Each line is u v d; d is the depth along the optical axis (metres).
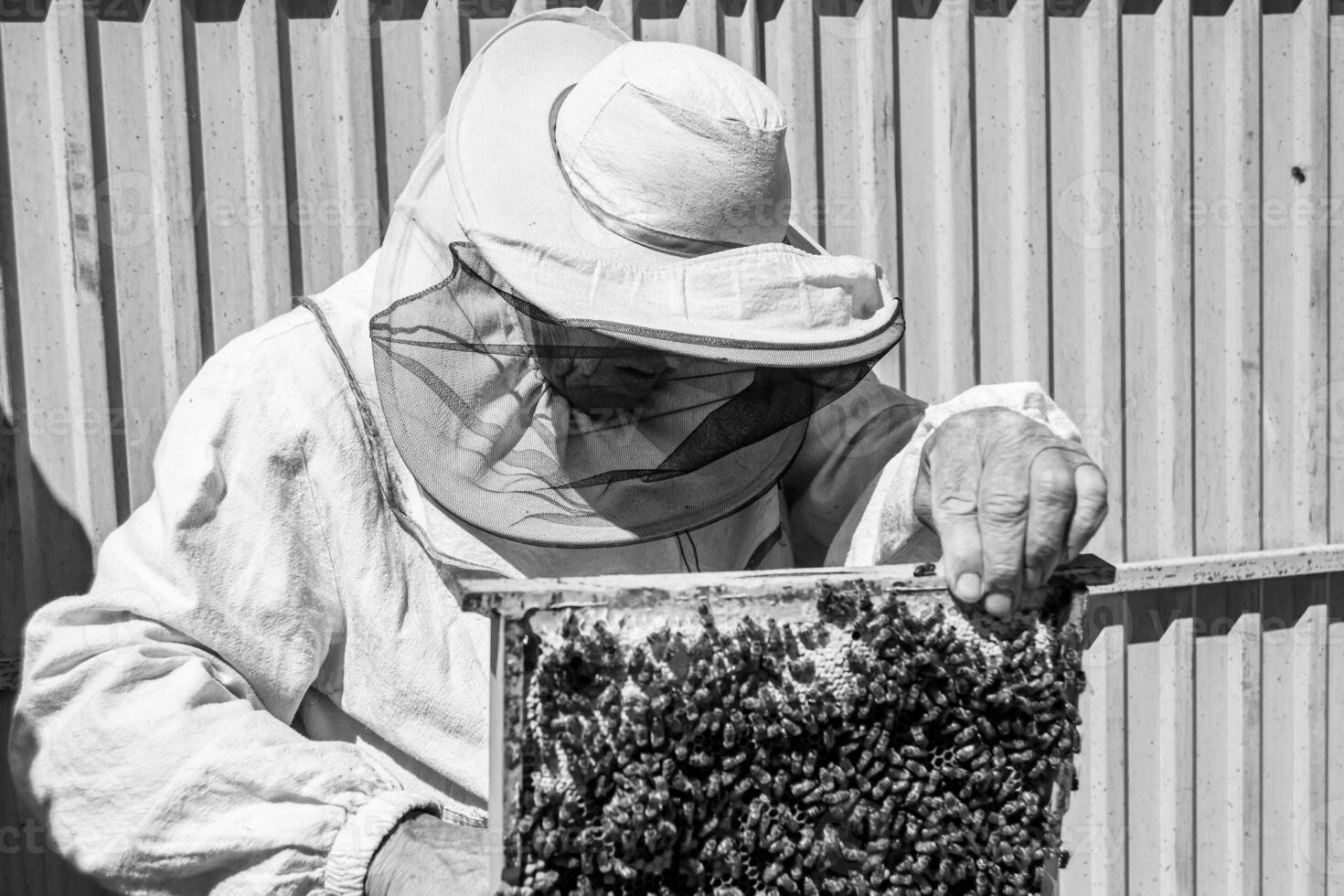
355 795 1.59
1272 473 4.05
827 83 3.35
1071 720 1.40
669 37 3.19
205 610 1.65
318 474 1.71
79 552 2.84
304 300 1.83
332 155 2.94
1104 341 3.74
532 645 1.26
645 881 1.31
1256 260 3.93
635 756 1.28
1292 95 3.95
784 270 1.62
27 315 2.77
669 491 1.73
